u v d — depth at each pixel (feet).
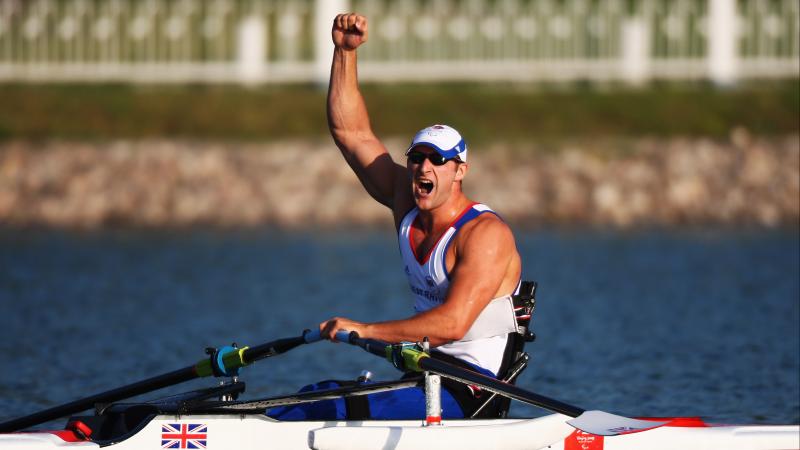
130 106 279.28
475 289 75.41
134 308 159.53
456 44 287.69
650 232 230.07
